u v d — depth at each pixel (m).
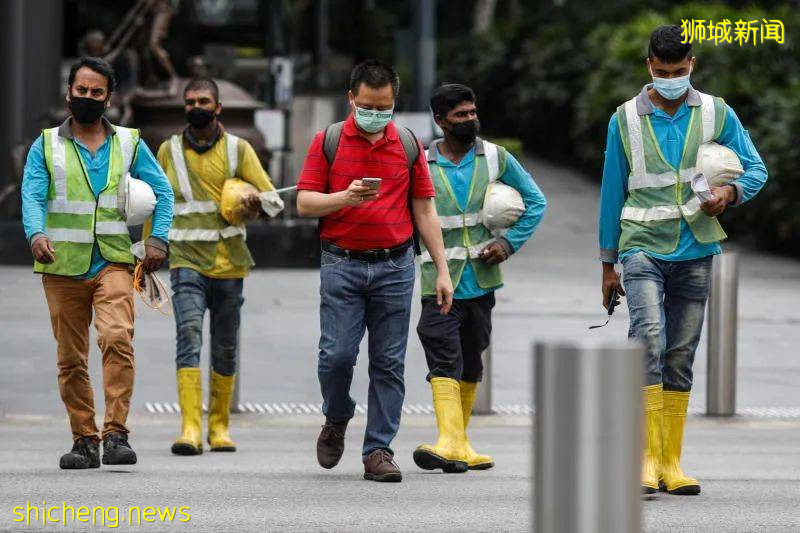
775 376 33.88
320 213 19.08
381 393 20.00
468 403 22.00
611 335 39.34
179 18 94.00
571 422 8.62
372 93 19.03
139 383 31.08
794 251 64.56
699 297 19.22
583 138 85.31
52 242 20.06
